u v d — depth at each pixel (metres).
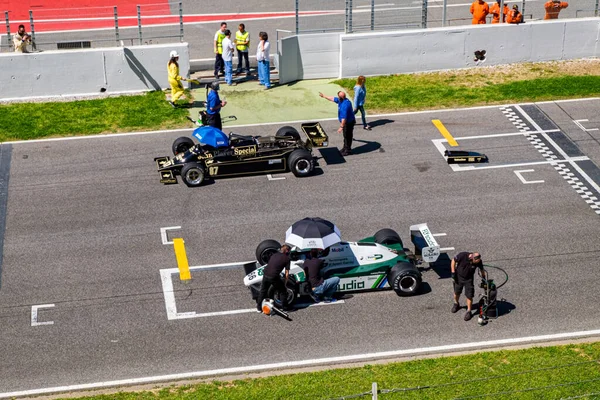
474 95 29.78
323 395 15.81
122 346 17.78
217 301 19.19
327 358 17.30
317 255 18.92
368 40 30.84
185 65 30.25
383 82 30.97
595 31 31.92
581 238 21.42
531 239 21.39
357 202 23.19
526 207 22.89
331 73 31.80
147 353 17.56
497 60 31.84
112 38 34.44
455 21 34.97
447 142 26.62
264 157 24.53
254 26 35.91
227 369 17.02
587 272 20.08
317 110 29.06
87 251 21.14
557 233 21.64
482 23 32.31
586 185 23.98
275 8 37.84
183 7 37.91
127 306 19.06
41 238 21.75
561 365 16.64
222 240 21.50
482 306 18.22
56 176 24.91
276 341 17.84
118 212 22.91
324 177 24.61
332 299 19.12
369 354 17.41
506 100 29.38
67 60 29.39
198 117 28.44
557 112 28.41
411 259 19.75
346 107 25.06
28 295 19.47
